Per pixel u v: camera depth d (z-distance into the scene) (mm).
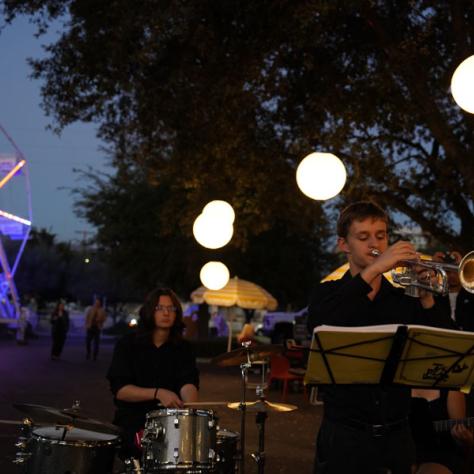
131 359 6145
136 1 15773
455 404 5281
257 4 15680
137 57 15922
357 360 3771
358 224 4000
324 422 4043
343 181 10516
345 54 17953
